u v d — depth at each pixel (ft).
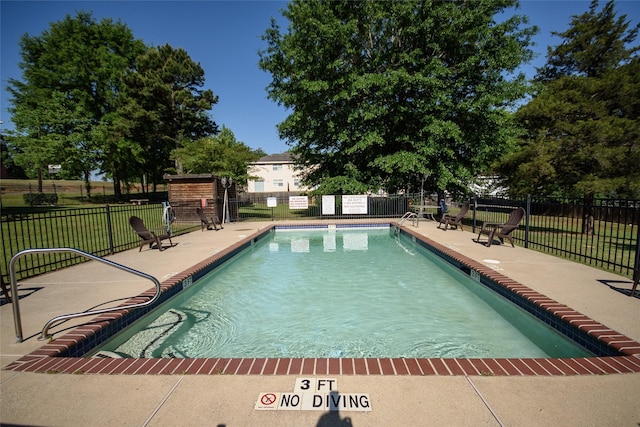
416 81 43.75
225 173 58.29
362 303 17.17
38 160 79.30
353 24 45.55
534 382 7.59
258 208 89.40
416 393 7.18
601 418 6.36
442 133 44.14
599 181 30.07
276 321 14.90
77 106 88.22
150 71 86.89
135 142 95.04
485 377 7.79
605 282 15.67
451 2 46.50
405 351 11.88
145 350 12.14
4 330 10.82
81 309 12.87
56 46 98.58
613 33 39.60
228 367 8.30
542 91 40.09
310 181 61.16
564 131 33.09
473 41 45.50
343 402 6.88
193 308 16.72
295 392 7.25
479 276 18.45
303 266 25.64
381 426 6.18
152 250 26.32
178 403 6.93
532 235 35.47
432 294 18.61
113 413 6.66
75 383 7.76
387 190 55.16
